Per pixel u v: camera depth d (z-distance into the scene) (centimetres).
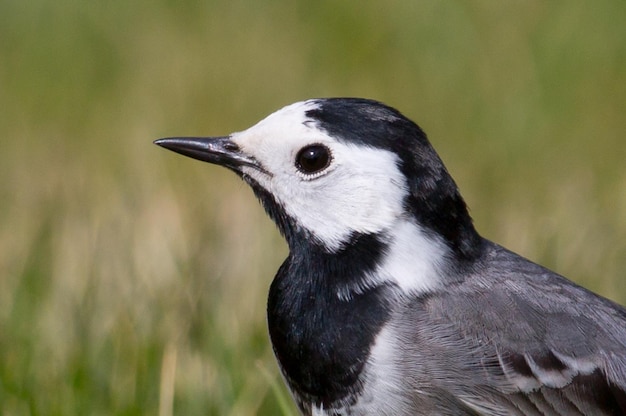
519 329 1031
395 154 1038
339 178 1044
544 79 2138
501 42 2209
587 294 1068
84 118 2123
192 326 1315
